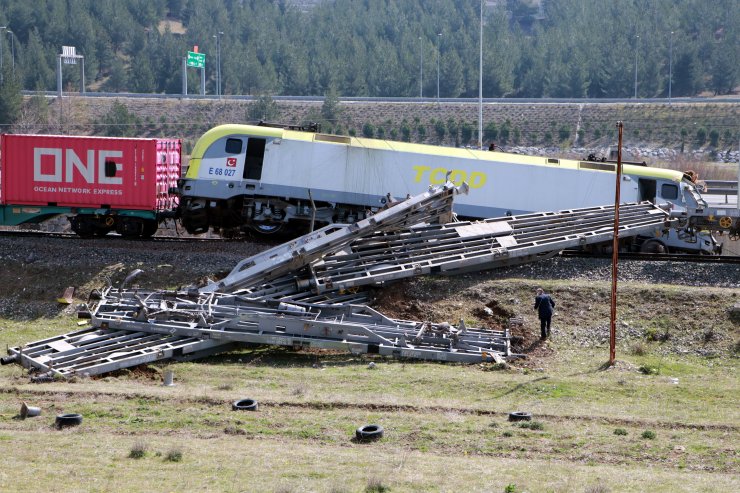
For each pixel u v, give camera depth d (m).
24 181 55.28
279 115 155.75
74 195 54.97
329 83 191.00
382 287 46.81
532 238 49.75
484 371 39.00
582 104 157.25
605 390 36.06
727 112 148.00
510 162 56.34
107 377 38.12
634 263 48.22
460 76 192.12
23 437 28.97
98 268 50.03
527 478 25.11
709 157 137.12
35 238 54.28
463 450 28.30
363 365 39.91
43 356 39.34
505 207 56.28
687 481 25.02
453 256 47.44
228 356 41.53
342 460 26.67
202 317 41.34
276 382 36.94
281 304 42.28
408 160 55.97
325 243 45.75
